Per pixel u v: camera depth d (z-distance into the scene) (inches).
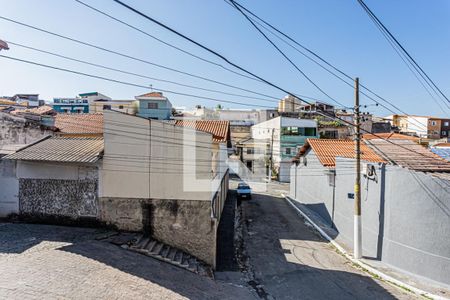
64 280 338.0
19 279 325.1
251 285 444.1
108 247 438.6
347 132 1568.7
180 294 371.2
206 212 499.5
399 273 483.2
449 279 438.3
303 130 1515.7
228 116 2106.3
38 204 520.1
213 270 484.7
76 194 513.7
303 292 426.0
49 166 515.5
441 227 450.3
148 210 504.7
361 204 603.2
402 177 499.8
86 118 926.4
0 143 590.6
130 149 506.9
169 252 481.4
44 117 757.3
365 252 574.6
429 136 2193.7
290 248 592.1
